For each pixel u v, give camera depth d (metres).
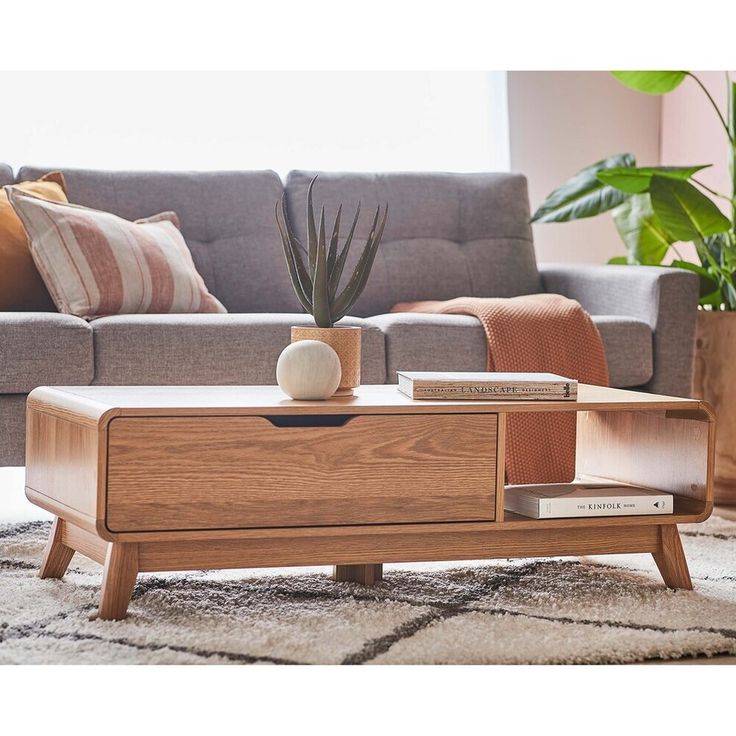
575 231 4.96
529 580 2.28
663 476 2.32
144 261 3.15
